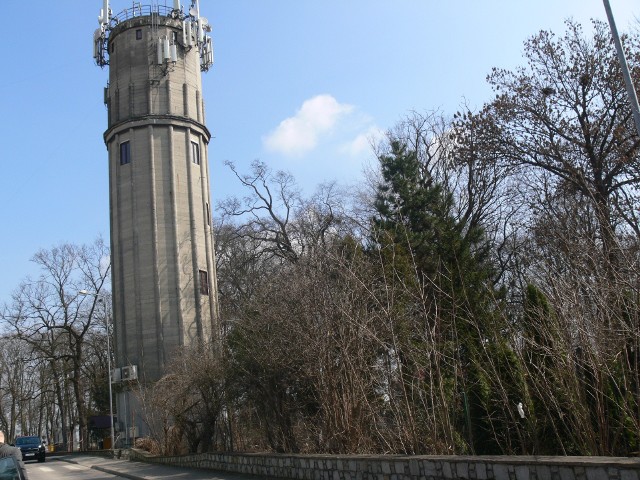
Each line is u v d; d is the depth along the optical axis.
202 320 43.62
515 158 28.91
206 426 22.20
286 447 17.55
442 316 16.64
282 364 17.06
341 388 15.70
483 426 15.05
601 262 11.89
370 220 33.53
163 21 47.12
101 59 48.44
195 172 46.34
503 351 14.41
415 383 14.02
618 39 13.53
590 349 10.61
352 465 13.02
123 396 42.06
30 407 75.88
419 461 11.13
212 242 47.03
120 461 33.12
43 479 26.12
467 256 23.78
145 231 43.84
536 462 8.86
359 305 15.80
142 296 42.97
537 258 15.30
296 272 17.97
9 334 55.94
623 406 10.61
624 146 25.62
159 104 45.81
